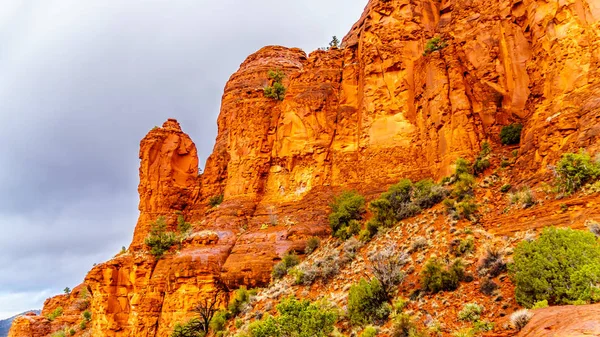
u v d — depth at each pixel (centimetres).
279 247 4234
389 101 4741
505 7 4175
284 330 2106
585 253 1630
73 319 8031
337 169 4859
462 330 1811
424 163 4238
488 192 3095
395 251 2973
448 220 2964
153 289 4509
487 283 2048
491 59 4106
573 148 2647
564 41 3027
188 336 3797
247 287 4056
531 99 3306
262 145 5394
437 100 4162
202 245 4569
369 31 5191
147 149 6856
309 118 5191
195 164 7125
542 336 1218
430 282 2312
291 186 5028
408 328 1991
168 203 6606
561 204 2323
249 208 5016
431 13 5103
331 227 4106
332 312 2288
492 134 3788
